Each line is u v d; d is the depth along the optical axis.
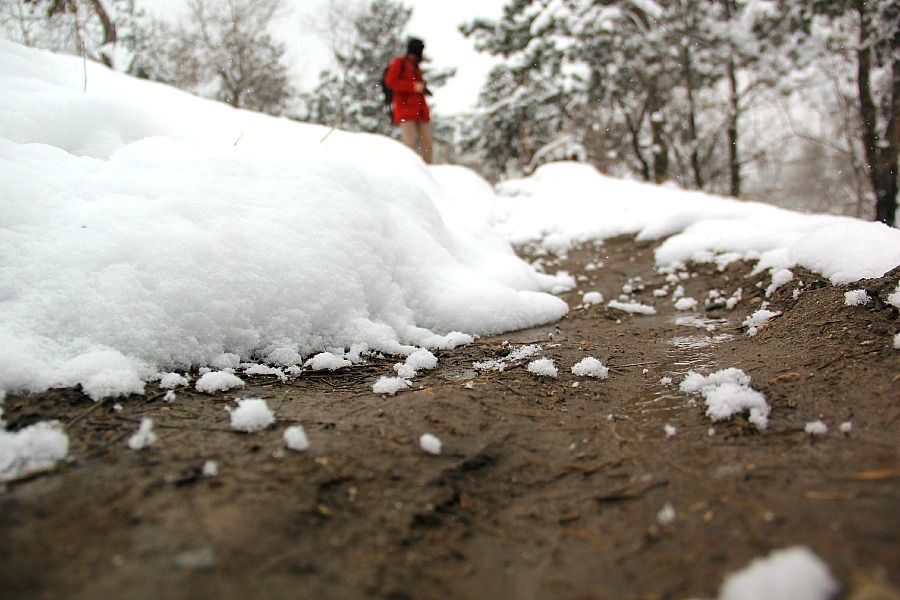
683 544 1.14
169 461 1.38
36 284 1.90
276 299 2.34
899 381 1.72
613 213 6.32
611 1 13.73
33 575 0.97
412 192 3.67
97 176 2.43
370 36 23.88
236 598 0.95
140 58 13.27
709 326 2.94
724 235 4.49
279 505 1.21
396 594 1.01
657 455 1.54
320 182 2.90
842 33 10.45
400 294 2.84
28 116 2.69
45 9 4.79
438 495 1.34
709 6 13.66
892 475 1.27
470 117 18.72
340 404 1.87
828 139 15.71
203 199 2.45
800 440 1.52
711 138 18.31
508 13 14.38
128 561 1.01
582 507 1.32
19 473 1.30
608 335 2.93
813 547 1.06
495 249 4.31
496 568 1.11
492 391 2.05
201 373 2.01
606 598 1.02
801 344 2.22
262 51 20.47
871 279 2.47
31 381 1.68
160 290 2.05
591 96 14.57
